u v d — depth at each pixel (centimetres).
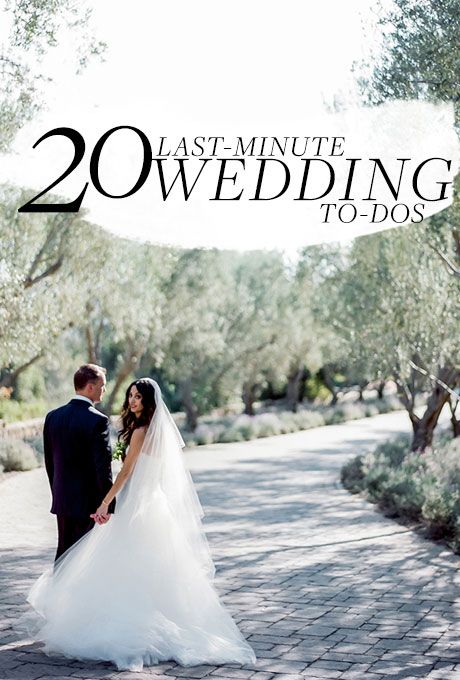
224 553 1072
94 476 651
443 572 920
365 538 1176
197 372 3800
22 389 3903
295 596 810
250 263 4225
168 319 3128
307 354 4625
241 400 5519
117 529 634
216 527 1323
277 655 608
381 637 656
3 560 1016
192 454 3019
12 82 1265
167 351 3397
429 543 1117
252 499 1708
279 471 2334
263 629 685
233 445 3478
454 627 684
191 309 3219
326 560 1007
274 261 4212
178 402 4859
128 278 2389
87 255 1916
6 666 578
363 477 1889
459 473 1418
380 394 6272
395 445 2180
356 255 1841
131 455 646
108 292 2344
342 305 2150
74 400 660
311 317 4269
